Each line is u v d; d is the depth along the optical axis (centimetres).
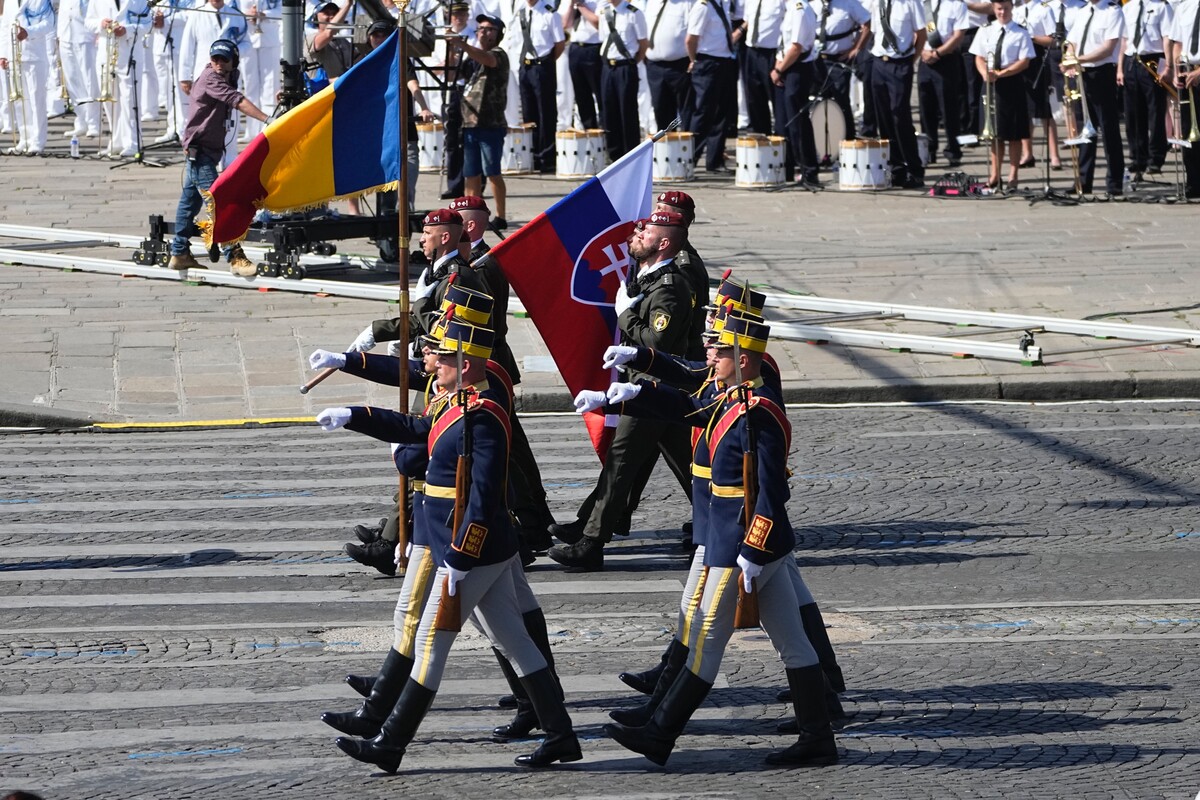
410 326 3547
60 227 7956
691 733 2870
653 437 3747
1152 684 3055
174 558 3872
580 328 3859
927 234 7781
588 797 2566
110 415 5228
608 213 3844
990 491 4416
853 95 10619
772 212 8369
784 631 2680
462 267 3497
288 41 6638
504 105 7575
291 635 3362
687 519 4241
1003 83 8625
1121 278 6850
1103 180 9275
